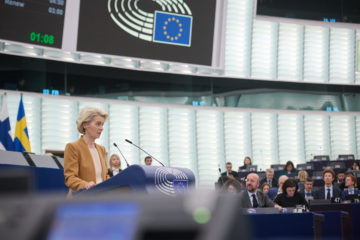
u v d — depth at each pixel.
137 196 0.45
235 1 14.27
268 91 14.48
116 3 11.53
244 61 14.26
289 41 14.76
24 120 8.27
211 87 13.89
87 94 12.33
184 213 0.42
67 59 11.53
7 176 0.54
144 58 11.90
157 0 11.95
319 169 11.92
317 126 14.73
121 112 12.75
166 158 13.17
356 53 15.19
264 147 14.19
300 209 5.21
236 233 0.42
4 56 11.43
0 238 0.41
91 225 0.42
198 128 13.59
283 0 14.81
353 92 15.12
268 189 8.52
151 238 0.41
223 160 13.73
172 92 13.43
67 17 10.91
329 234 4.19
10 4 10.30
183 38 12.25
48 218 0.43
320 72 14.95
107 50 11.49
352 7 15.30
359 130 15.02
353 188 7.75
